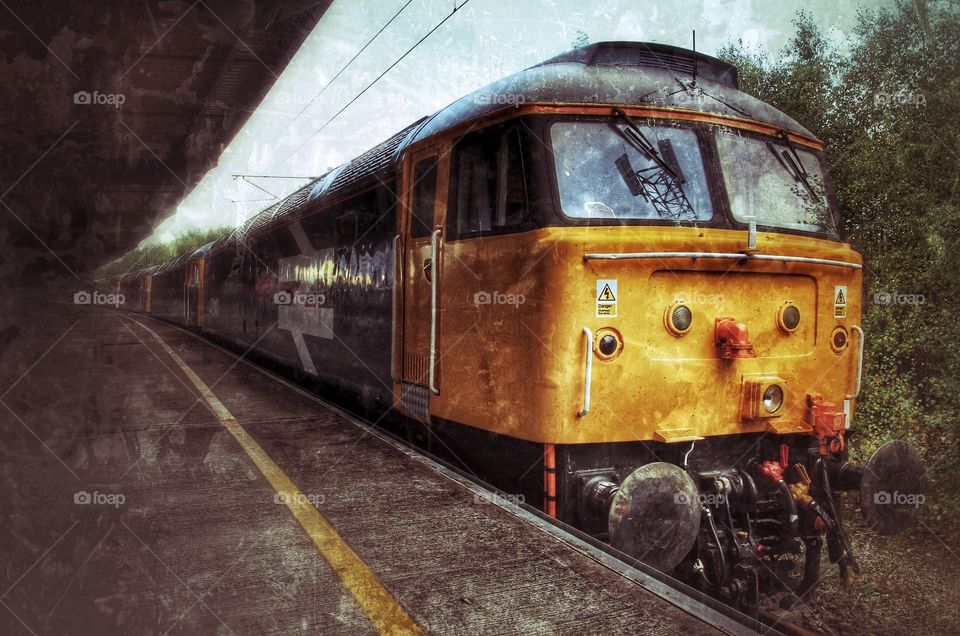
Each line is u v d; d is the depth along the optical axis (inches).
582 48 179.5
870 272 282.7
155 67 350.6
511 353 157.1
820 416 164.4
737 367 159.0
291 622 101.5
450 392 183.2
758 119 180.7
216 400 311.1
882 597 201.9
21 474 155.1
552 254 146.5
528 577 117.6
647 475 138.3
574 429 145.2
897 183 279.3
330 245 303.7
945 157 270.1
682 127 169.5
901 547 231.6
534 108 159.8
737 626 100.7
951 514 230.5
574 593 111.7
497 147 167.9
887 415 274.4
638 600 108.9
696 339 154.6
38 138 266.4
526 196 157.4
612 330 147.3
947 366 259.4
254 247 490.3
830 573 215.9
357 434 235.1
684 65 184.5
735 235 161.9
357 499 161.6
